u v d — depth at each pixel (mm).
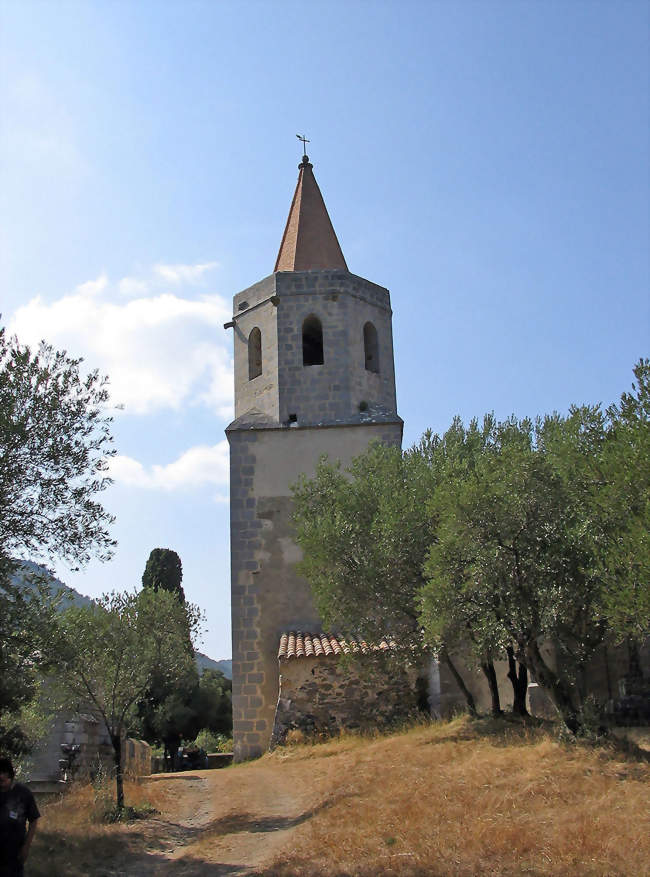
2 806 7582
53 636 12609
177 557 47344
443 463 19312
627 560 11711
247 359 29109
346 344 28094
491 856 8977
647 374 12922
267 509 26500
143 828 13273
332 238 30797
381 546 18859
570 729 14773
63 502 12469
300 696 22875
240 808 14289
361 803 12547
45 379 12688
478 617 15383
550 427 17031
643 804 10289
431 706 22766
